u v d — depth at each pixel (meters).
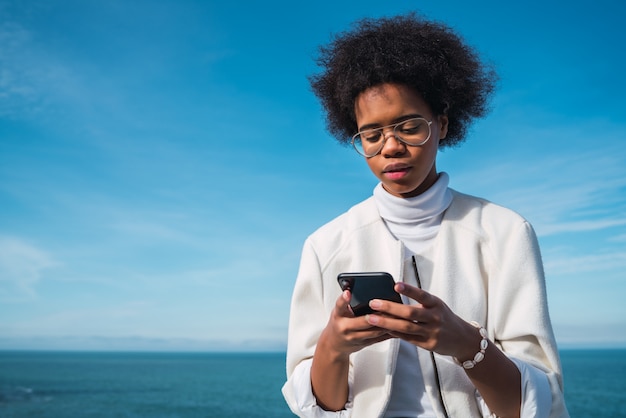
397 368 1.74
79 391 78.69
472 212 1.84
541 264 1.75
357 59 1.74
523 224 1.77
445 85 1.77
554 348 1.62
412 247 1.83
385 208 1.87
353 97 1.78
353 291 1.46
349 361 1.72
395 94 1.67
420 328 1.39
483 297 1.73
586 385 82.38
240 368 160.38
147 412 55.97
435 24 1.91
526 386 1.50
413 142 1.66
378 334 1.46
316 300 1.90
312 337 1.85
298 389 1.73
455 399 1.65
